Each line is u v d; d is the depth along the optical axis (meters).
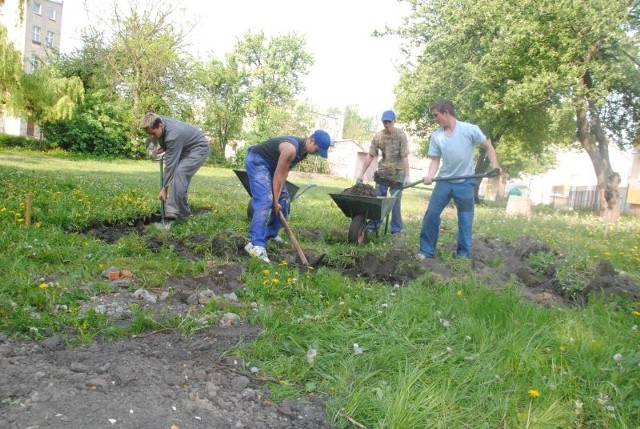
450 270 5.43
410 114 24.58
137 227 7.03
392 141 8.35
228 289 4.32
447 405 2.61
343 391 2.75
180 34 32.84
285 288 4.27
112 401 2.40
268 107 39.47
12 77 16.64
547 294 4.87
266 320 3.51
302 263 5.60
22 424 2.14
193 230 6.57
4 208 6.36
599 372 3.03
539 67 19.00
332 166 41.94
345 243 7.04
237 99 39.00
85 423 2.20
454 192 6.29
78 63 31.80
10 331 3.08
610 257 7.28
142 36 31.48
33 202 7.25
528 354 3.11
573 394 2.83
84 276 4.21
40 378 2.53
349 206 6.91
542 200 46.06
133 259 4.95
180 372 2.78
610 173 19.31
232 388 2.72
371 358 3.07
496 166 6.31
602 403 2.70
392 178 7.52
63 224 6.34
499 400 2.69
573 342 3.38
